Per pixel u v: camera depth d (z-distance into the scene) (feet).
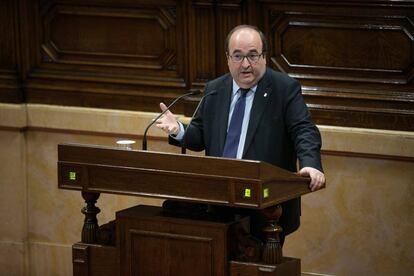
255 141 41.47
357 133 51.98
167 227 38.40
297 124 41.09
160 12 56.03
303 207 54.08
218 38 54.85
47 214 60.44
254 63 40.81
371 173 52.54
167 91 56.59
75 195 59.62
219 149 41.88
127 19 57.06
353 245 53.47
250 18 53.78
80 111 57.98
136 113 56.95
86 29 58.13
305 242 54.39
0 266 61.36
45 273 61.16
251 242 37.73
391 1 50.60
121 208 58.39
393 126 51.80
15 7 59.16
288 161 42.24
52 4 58.49
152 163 37.86
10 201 60.70
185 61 55.93
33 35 59.21
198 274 38.04
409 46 51.08
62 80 58.80
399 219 52.37
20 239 60.85
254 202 36.01
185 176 37.19
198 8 54.70
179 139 42.45
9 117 59.16
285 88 41.60
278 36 53.52
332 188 53.42
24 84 59.67
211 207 39.73
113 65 57.72
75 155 39.45
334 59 52.65
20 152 59.93
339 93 52.49
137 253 39.06
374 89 52.03
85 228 40.88
